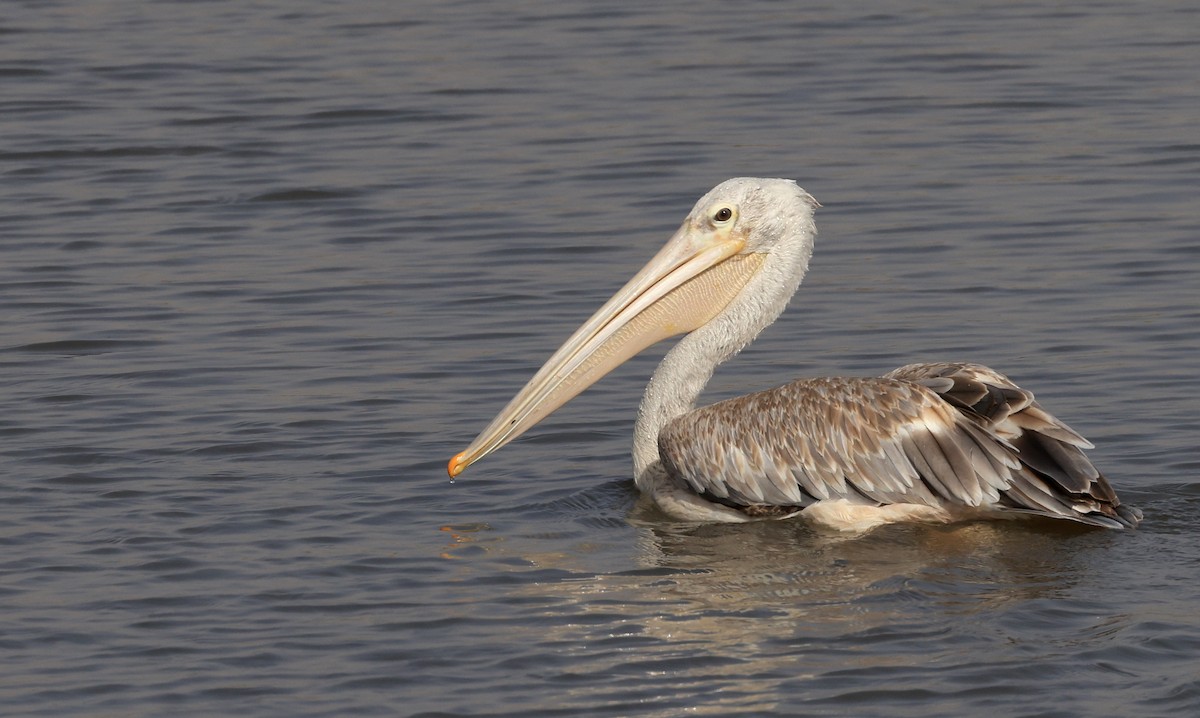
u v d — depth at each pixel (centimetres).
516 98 2733
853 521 1253
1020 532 1222
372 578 1171
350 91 2780
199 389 1627
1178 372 1596
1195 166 2291
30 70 2911
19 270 2009
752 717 935
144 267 2020
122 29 3200
